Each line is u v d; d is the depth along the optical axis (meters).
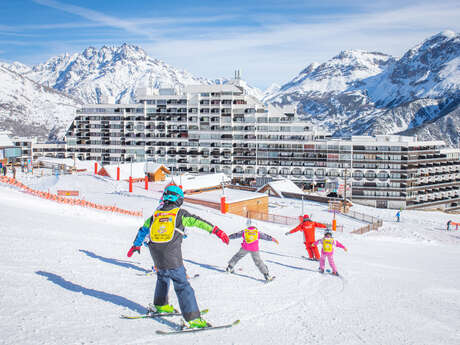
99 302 6.72
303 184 136.75
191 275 10.91
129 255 6.27
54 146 169.00
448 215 92.88
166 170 91.69
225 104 147.62
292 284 11.52
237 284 10.48
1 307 5.60
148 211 42.22
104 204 47.72
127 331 5.54
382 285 13.10
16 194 22.42
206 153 149.00
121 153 161.00
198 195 65.12
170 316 6.55
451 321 8.88
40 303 6.08
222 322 6.90
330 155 134.62
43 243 10.78
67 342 4.78
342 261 19.09
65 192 56.47
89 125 165.25
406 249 35.09
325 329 7.27
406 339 7.16
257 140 143.12
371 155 131.50
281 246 24.05
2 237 10.50
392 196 130.75
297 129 140.50
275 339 6.29
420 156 133.62
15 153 108.00
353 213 75.31
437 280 15.73
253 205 64.56
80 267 8.95
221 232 6.08
